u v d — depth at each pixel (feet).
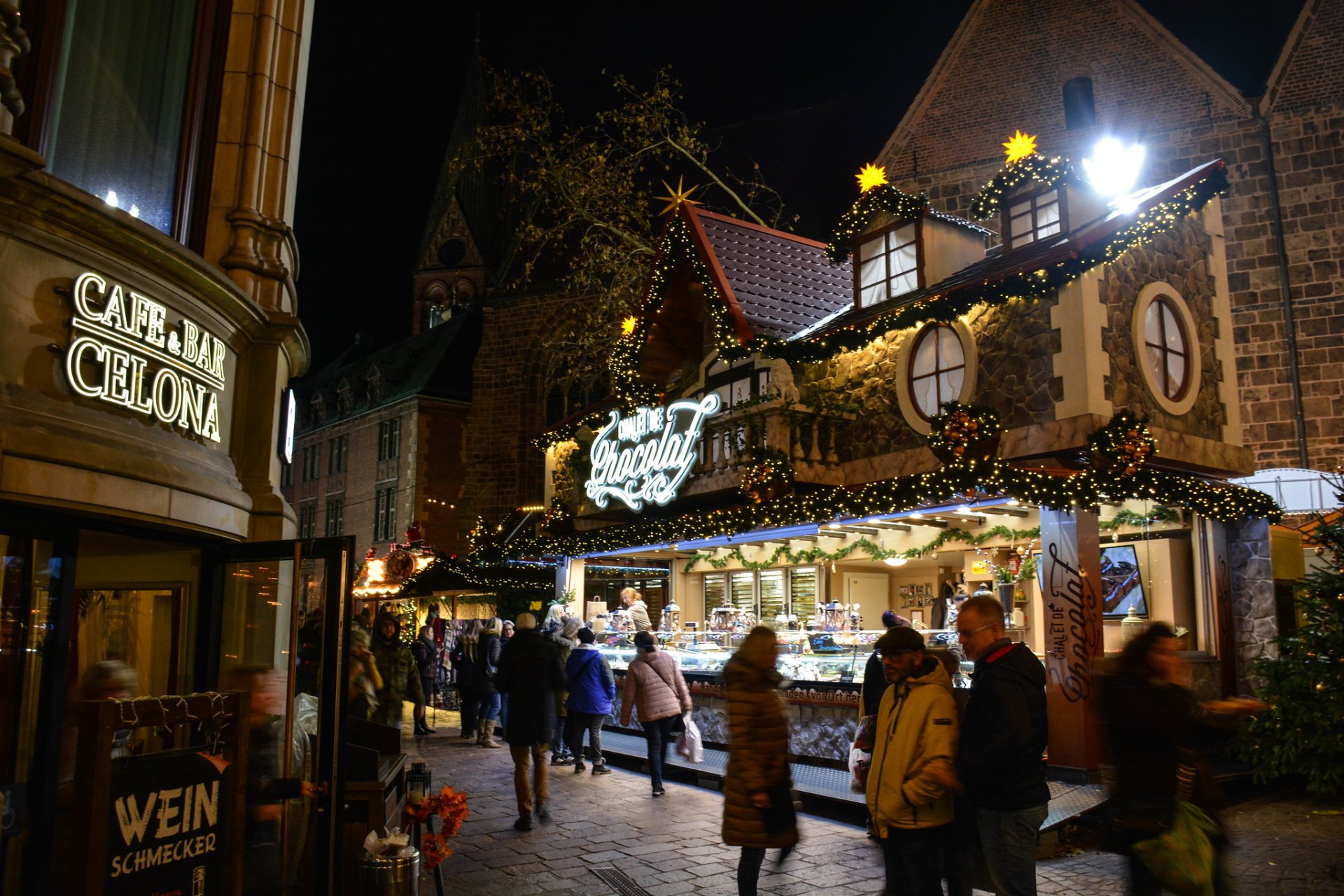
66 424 16.11
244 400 23.25
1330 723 31.91
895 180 75.82
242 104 25.11
